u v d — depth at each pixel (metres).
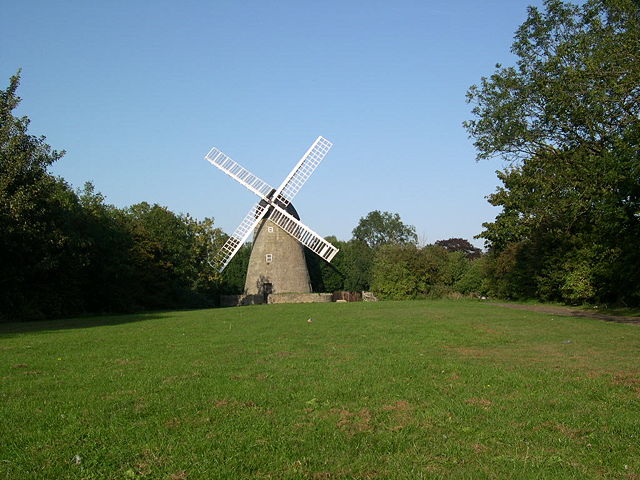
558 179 26.86
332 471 6.72
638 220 26.52
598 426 8.52
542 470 6.72
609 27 25.62
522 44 28.45
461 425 8.56
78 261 35.09
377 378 11.91
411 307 35.84
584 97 25.25
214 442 7.60
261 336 19.73
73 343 17.80
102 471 6.62
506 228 32.81
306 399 10.05
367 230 121.56
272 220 54.38
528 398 10.19
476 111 29.73
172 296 54.31
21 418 8.65
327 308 35.66
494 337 19.52
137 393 10.34
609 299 38.44
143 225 53.12
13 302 31.67
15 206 28.62
